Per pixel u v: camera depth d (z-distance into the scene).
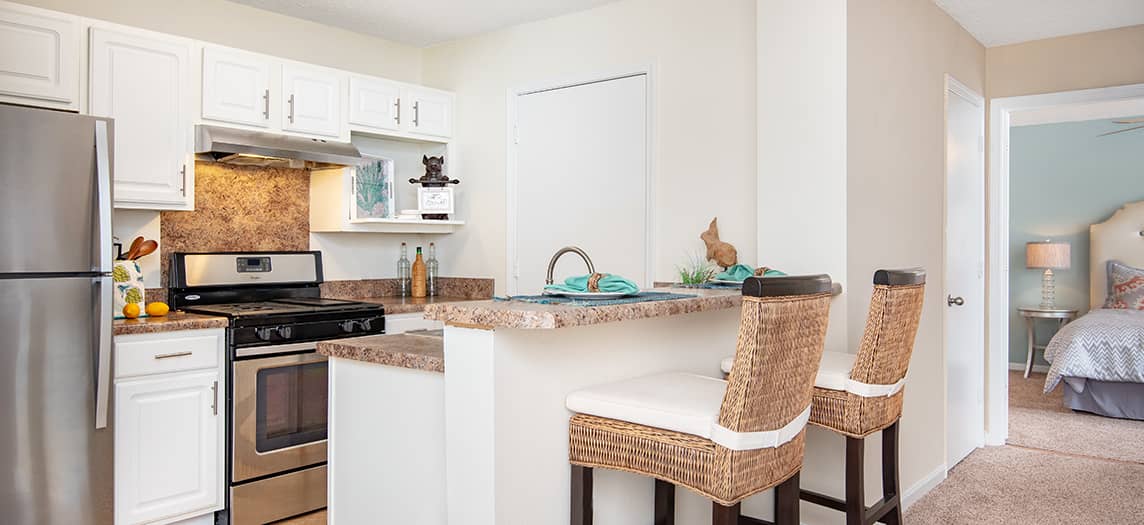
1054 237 7.04
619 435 1.83
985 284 4.50
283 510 3.23
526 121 4.13
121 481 2.77
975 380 4.35
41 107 2.84
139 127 3.11
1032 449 4.39
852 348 2.92
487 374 1.77
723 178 3.37
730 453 1.62
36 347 2.46
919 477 3.50
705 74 3.44
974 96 4.21
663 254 3.59
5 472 2.41
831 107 2.90
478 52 4.34
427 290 4.56
